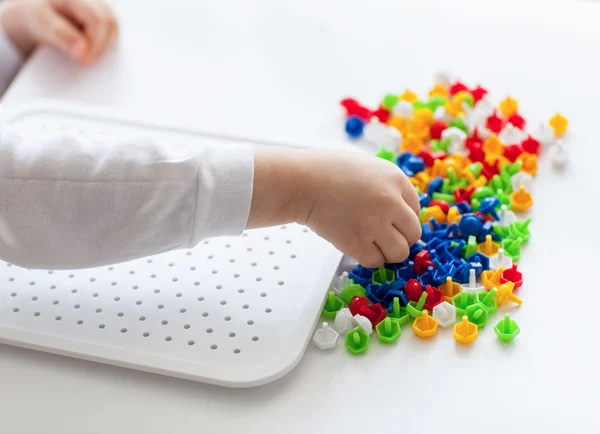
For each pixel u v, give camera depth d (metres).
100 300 0.65
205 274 0.67
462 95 0.79
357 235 0.64
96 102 0.82
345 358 0.62
